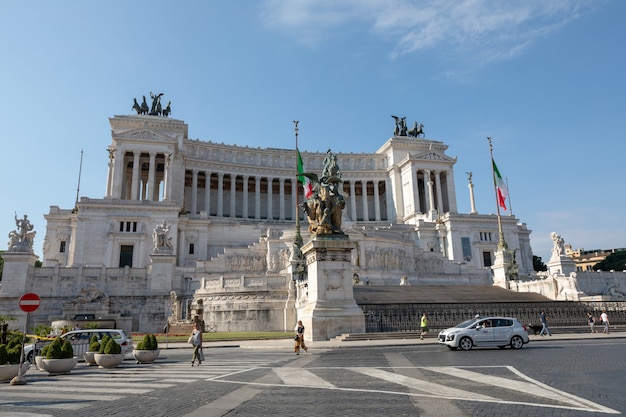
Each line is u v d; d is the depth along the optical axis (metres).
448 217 92.31
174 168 102.94
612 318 40.66
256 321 46.03
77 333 25.98
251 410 10.29
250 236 89.06
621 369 15.82
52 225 89.56
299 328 23.58
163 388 13.83
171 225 81.50
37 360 20.25
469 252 91.25
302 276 48.72
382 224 113.06
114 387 14.39
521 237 103.69
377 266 70.31
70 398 12.47
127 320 51.91
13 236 54.88
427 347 25.77
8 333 30.14
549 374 15.00
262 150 120.56
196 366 20.02
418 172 120.56
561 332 35.22
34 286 54.56
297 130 62.91
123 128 105.44
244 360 21.56
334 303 27.92
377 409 10.11
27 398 12.61
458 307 38.00
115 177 95.00
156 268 56.69
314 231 29.06
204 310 49.00
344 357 21.06
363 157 128.25
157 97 115.75
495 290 53.41
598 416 9.28
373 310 35.22
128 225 80.31
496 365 17.48
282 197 117.00
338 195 29.17
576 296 44.59
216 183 121.75
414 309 36.69
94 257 77.31
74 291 55.25
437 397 11.34
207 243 86.06
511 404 10.46
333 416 9.56
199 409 10.53
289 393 12.27
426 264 78.38
